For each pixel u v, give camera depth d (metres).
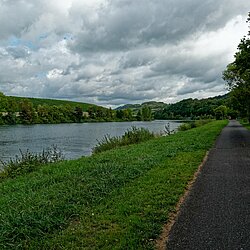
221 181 9.52
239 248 5.01
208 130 36.31
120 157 14.24
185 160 13.05
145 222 6.06
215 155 15.24
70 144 38.31
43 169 12.95
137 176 10.05
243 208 6.93
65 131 66.19
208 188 8.67
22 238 5.69
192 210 6.82
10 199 8.21
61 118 122.06
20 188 9.64
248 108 43.19
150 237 5.47
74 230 5.87
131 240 5.27
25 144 38.69
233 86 39.91
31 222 6.16
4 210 7.14
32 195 8.27
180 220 6.25
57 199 7.64
